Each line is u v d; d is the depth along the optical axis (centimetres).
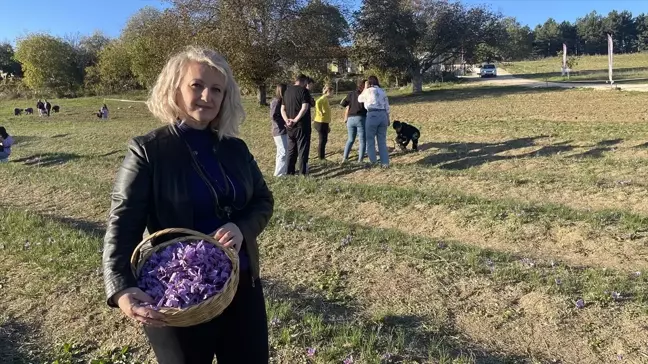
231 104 236
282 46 3366
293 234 642
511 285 479
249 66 3297
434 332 408
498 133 1708
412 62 4078
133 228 213
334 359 373
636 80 4128
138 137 225
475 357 374
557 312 427
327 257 566
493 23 4219
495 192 897
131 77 6569
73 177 1104
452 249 573
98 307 455
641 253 570
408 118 2406
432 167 1168
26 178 1105
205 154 232
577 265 550
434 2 4159
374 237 615
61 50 6825
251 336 238
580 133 1559
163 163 221
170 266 207
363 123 1229
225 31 3228
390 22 3916
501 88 4075
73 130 2600
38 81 6631
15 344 410
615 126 1661
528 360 373
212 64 227
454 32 4116
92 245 595
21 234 657
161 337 221
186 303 199
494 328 415
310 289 493
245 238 230
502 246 633
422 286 485
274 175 1095
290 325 415
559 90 3469
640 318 411
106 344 405
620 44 12762
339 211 809
